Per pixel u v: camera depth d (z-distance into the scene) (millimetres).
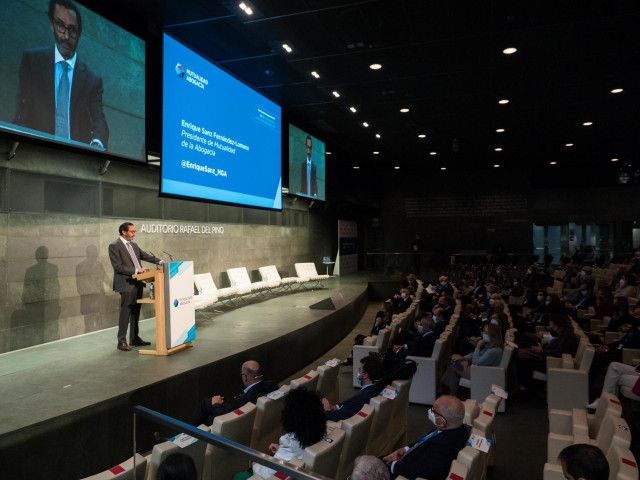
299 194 13859
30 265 6359
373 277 19422
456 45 8430
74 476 3758
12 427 3381
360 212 23906
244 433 3379
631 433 2910
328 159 19031
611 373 5375
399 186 24172
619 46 8453
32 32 5703
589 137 15930
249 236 12859
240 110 10289
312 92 11375
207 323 8336
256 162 11039
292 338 7582
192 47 8562
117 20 7117
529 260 19531
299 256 16344
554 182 22453
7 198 6078
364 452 3387
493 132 15281
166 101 7914
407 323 8984
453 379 6250
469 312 9891
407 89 10992
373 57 9078
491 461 4348
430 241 23688
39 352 6000
